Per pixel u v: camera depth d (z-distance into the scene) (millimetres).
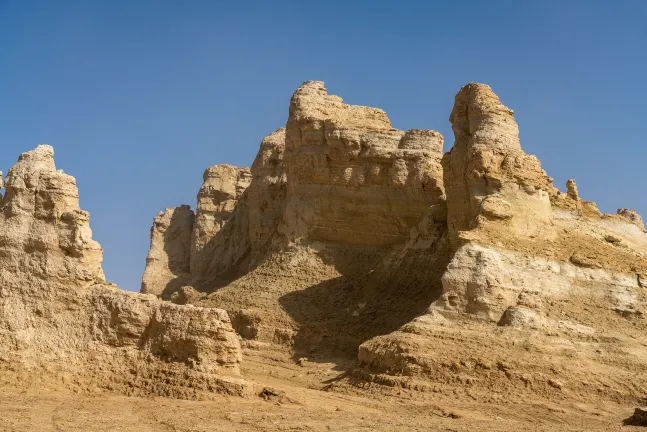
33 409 29344
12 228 34094
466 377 37750
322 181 61156
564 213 50844
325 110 62312
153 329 33031
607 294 43781
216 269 80688
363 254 59312
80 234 33812
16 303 33312
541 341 39719
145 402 31078
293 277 58344
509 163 47344
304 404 33688
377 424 31109
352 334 51000
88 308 33312
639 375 38594
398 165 59750
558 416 34531
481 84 50438
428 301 51188
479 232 44125
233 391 32312
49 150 35312
